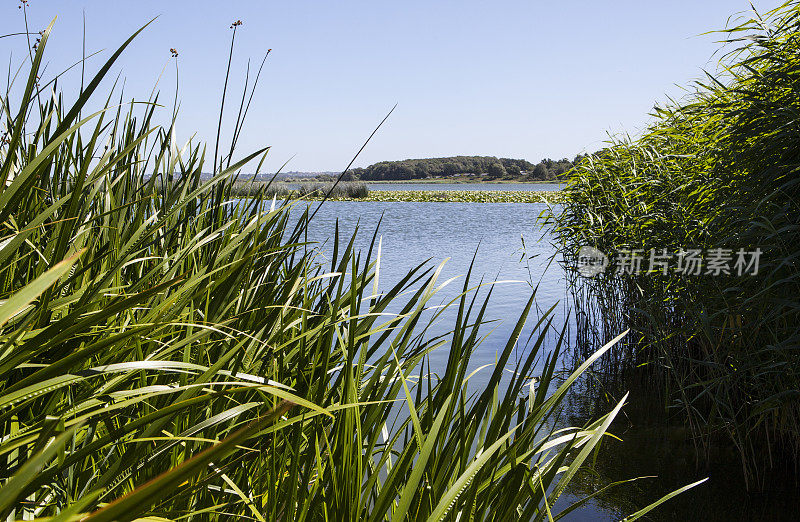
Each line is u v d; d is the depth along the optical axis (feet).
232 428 3.19
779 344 8.44
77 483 2.64
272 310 4.24
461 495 3.10
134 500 1.19
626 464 9.27
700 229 11.41
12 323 2.59
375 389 3.73
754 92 9.93
